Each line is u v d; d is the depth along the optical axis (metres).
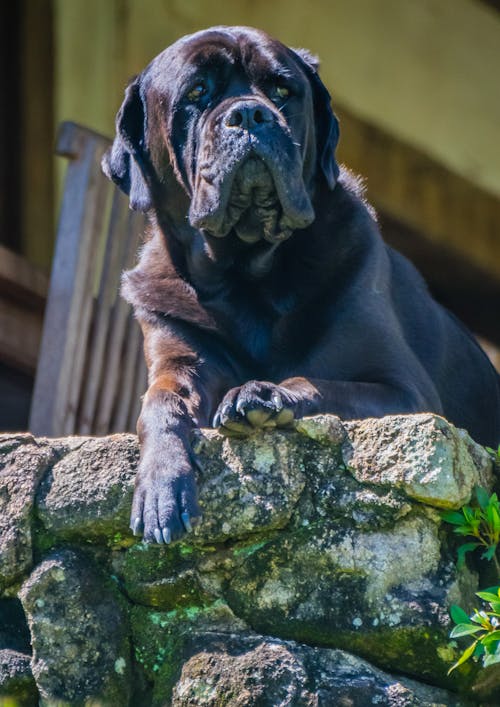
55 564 7.68
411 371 9.58
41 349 12.41
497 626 7.11
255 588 7.49
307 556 7.44
